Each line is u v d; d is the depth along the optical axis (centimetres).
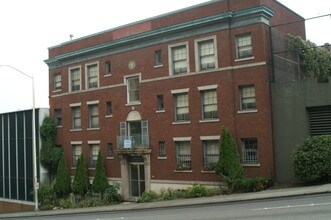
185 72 3027
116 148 3466
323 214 1335
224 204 2052
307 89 2575
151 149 3194
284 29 2975
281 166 2638
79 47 3822
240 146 2720
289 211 1474
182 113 3055
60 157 3922
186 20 3014
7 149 4450
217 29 2847
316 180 2334
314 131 2572
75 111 3894
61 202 3544
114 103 3506
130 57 3394
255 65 2680
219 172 2661
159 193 3052
